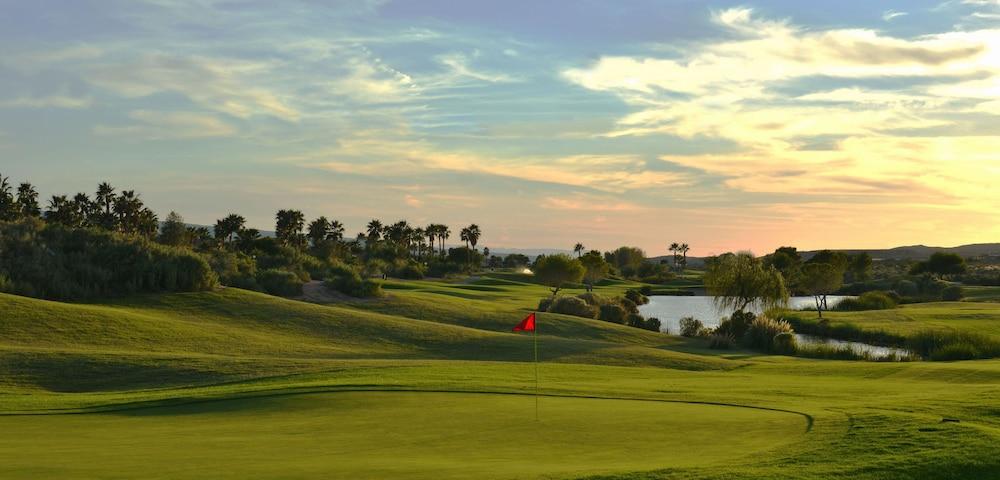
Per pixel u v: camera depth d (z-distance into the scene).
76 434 16.23
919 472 11.84
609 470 11.83
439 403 20.44
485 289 112.94
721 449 13.85
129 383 30.31
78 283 57.47
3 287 53.34
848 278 156.75
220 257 73.50
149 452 13.80
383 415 18.44
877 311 81.19
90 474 11.67
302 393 22.47
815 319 73.44
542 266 103.81
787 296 68.00
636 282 170.50
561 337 54.31
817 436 14.70
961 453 12.66
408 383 24.58
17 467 12.26
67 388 29.72
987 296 107.56
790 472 11.75
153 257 62.25
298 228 150.38
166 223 116.25
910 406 18.03
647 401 20.88
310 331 50.50
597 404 20.19
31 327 42.62
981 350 45.97
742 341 55.75
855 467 12.05
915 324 66.81
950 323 67.06
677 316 88.94
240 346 43.72
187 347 42.31
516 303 85.06
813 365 37.31
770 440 14.59
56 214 121.38
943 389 23.38
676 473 11.63
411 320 56.84
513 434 15.70
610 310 70.25
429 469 12.02
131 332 44.19
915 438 13.91
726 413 18.23
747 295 67.25
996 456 12.50
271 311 55.84
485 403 20.39
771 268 68.31
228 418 18.48
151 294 58.72
